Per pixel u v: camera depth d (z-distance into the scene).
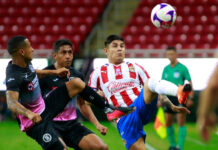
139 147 17.59
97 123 17.27
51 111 16.30
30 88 15.55
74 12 61.16
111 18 63.12
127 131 17.78
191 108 45.94
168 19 19.47
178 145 26.70
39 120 13.80
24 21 59.47
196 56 49.00
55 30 58.03
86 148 16.23
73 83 16.36
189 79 29.52
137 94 18.61
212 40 56.81
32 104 15.93
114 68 19.22
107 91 18.97
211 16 60.62
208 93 7.52
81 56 54.34
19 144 29.95
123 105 18.42
